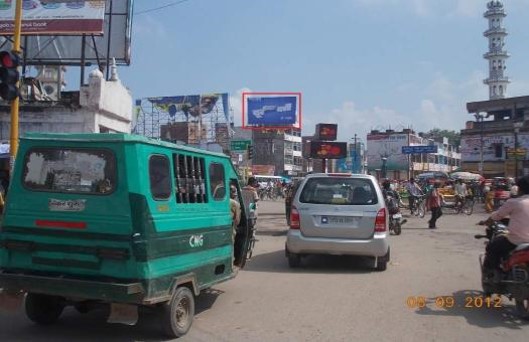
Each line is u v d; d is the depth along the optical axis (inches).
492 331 258.2
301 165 4264.3
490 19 4362.7
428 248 555.5
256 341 239.8
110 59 975.0
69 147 236.7
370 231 404.2
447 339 245.0
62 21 749.9
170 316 239.3
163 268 234.7
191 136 2231.8
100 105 709.9
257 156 3895.2
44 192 236.8
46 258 234.4
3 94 435.5
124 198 224.8
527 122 2687.0
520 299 276.2
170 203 243.0
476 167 2886.3
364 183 417.4
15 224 239.3
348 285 362.3
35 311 257.3
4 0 756.0
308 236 410.6
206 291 340.2
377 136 4035.4
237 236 339.3
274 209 1294.3
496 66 4328.3
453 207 1117.7
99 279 228.1
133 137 228.8
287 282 371.6
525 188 294.2
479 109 3206.2
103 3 754.8
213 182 290.7
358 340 242.1
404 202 1250.6
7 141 652.7
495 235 303.3
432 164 4488.2
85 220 228.4
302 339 243.0
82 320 273.0
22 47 880.9
